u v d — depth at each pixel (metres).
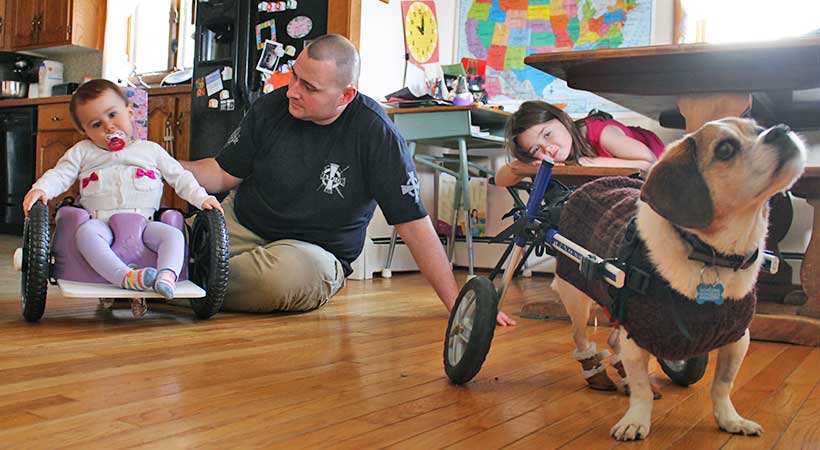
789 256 3.65
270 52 4.02
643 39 4.14
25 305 2.02
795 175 0.93
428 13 4.55
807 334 2.10
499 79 4.54
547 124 2.30
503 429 1.17
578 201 1.35
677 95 2.48
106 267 2.03
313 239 2.50
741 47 2.13
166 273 2.02
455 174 3.87
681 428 1.20
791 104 3.29
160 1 5.64
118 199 2.20
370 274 3.87
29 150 5.57
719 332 1.05
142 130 3.69
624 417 1.15
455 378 1.46
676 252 1.02
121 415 1.16
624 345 1.14
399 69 4.36
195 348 1.76
